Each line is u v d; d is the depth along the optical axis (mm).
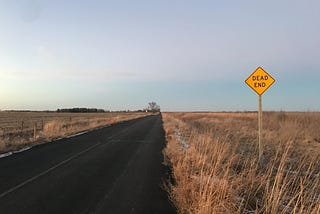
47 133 28906
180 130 34719
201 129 34750
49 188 9953
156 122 61281
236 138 21016
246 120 48969
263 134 24406
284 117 35344
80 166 13820
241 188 8594
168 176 11805
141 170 12977
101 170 12945
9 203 8359
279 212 6875
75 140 25219
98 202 8531
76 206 8164
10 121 62625
